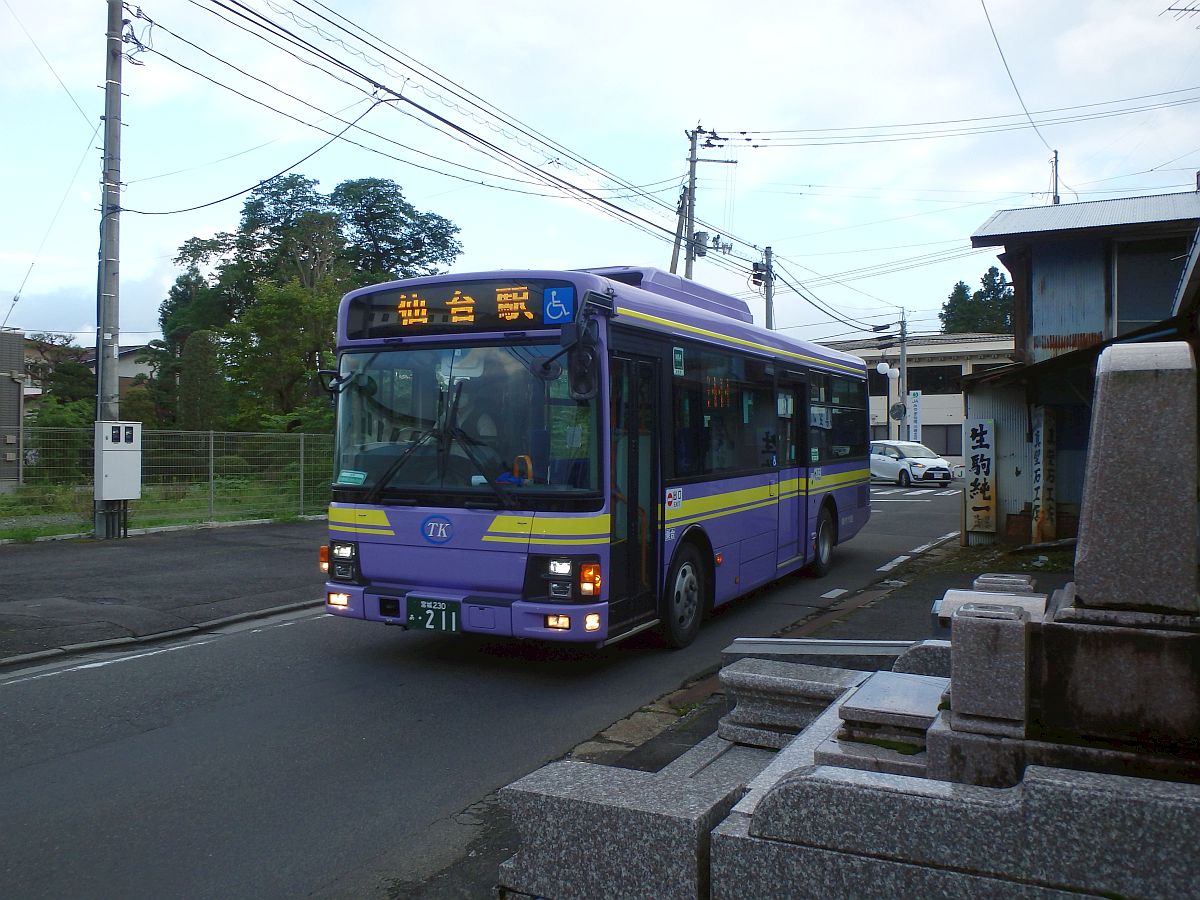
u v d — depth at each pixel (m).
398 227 46.38
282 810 4.73
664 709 6.54
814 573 12.47
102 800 4.84
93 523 15.81
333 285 36.88
